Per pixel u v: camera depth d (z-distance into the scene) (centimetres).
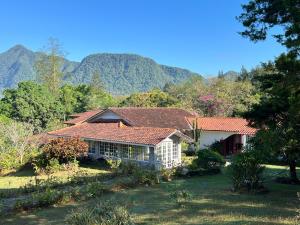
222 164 3294
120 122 4131
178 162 3619
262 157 2148
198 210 1678
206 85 8700
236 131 4575
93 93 9000
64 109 7156
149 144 3388
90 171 3347
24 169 3647
